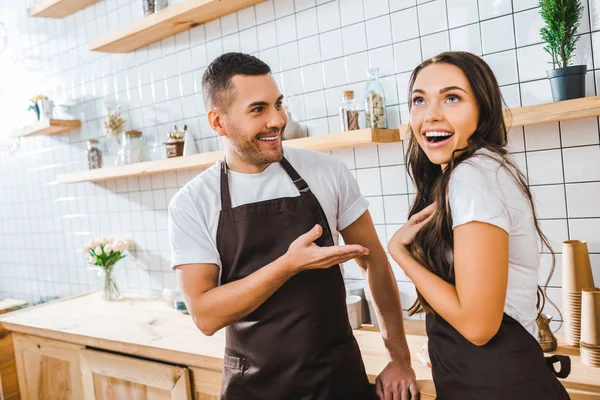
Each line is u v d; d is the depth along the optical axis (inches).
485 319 36.3
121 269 122.2
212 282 54.2
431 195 48.1
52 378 94.6
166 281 114.2
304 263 46.1
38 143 136.9
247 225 54.0
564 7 60.4
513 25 69.2
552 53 63.6
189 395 74.9
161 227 113.1
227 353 57.1
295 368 53.0
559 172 67.8
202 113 103.7
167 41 107.1
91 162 118.1
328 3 85.3
